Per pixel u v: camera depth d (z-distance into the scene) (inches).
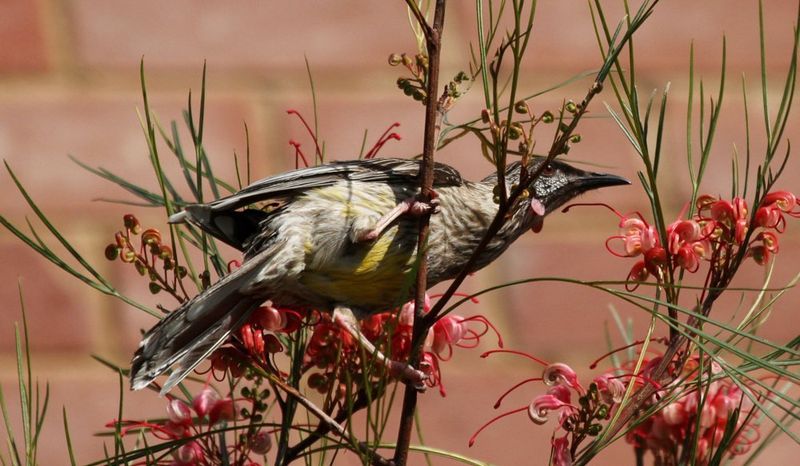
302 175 161.8
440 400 241.0
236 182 251.0
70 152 252.4
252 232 166.6
